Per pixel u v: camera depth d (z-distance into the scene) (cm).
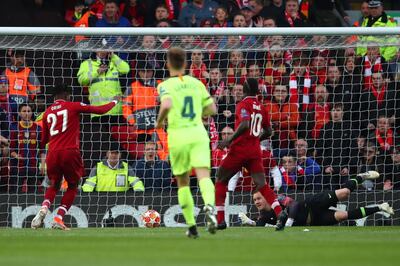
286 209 4725
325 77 5344
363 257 2591
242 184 5019
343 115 5319
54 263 2369
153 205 4988
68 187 4403
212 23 5666
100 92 5200
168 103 3272
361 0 6469
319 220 4747
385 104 5328
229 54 5262
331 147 5281
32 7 5866
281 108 5266
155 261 2430
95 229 4478
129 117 5225
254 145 4194
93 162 5266
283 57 5341
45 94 5241
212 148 5153
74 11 5953
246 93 4184
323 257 2584
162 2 5966
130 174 5025
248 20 5756
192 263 2377
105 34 4916
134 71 5359
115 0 5666
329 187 5259
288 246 2997
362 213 4728
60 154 4297
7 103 5175
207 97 3412
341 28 4928
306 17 6047
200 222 4972
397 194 5069
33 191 5178
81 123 5253
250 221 4806
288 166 5131
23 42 5116
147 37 5166
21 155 5156
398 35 5050
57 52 5466
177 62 3388
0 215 4903
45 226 4894
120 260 2461
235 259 2506
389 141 5266
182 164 3366
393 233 3956
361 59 5356
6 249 2883
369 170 5284
